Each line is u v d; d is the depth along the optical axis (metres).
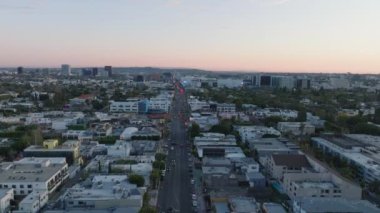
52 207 154.88
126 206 155.12
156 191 187.12
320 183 181.75
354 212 144.00
